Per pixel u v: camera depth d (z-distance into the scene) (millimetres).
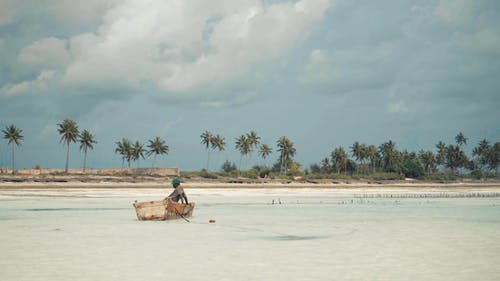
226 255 20375
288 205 56969
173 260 19109
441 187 137875
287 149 193750
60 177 119000
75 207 49219
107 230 29312
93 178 119562
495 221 36719
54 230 29156
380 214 43938
